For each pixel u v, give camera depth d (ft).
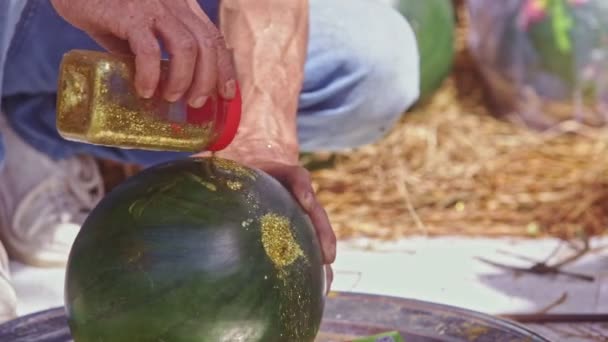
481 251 10.69
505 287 9.55
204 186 5.47
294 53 7.41
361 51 9.50
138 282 5.24
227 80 5.46
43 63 8.91
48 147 10.11
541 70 14.70
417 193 12.66
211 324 5.24
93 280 5.34
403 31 9.89
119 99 5.24
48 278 9.77
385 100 9.82
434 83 14.87
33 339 6.63
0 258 8.79
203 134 5.54
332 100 9.70
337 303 7.10
